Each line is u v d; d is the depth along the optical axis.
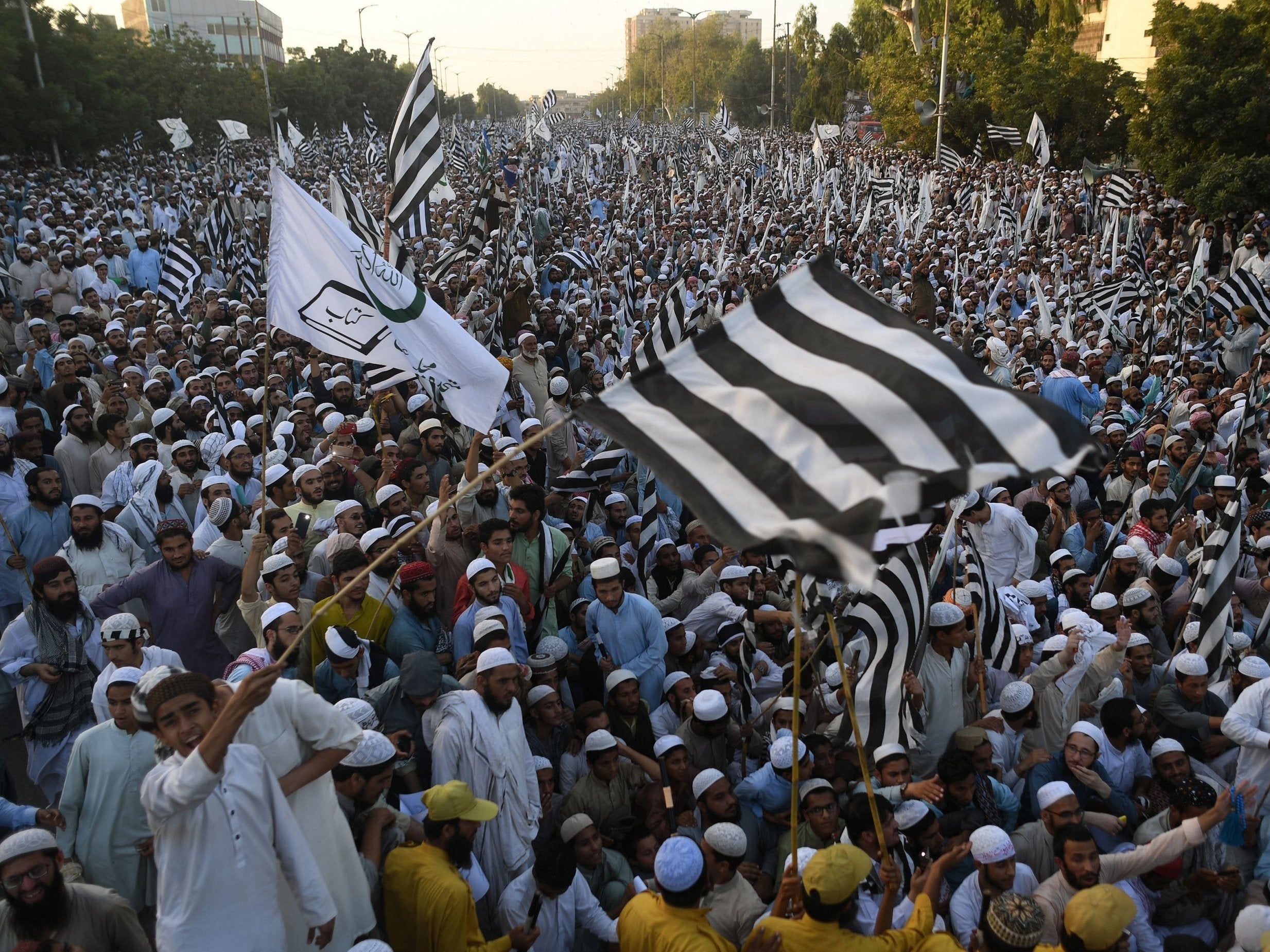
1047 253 24.78
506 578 6.54
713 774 5.30
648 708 6.06
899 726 5.51
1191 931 4.97
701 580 7.70
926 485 2.97
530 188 38.44
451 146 61.88
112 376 12.12
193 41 57.88
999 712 5.99
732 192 37.19
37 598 5.86
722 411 3.27
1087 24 53.91
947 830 5.06
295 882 3.50
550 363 14.28
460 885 4.16
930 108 45.09
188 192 36.16
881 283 21.23
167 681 3.28
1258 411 11.03
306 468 7.99
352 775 4.27
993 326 16.97
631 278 20.45
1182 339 15.68
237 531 7.06
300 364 12.95
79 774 4.74
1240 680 6.16
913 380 3.22
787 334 3.46
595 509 9.03
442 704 5.04
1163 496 9.15
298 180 38.91
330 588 6.08
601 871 5.08
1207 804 5.07
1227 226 24.38
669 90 138.75
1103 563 8.45
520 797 5.02
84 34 43.38
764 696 6.80
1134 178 33.44
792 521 2.90
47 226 24.69
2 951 3.82
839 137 58.88
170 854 3.30
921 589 5.62
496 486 7.69
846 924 3.88
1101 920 3.64
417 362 6.76
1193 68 26.09
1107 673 6.25
